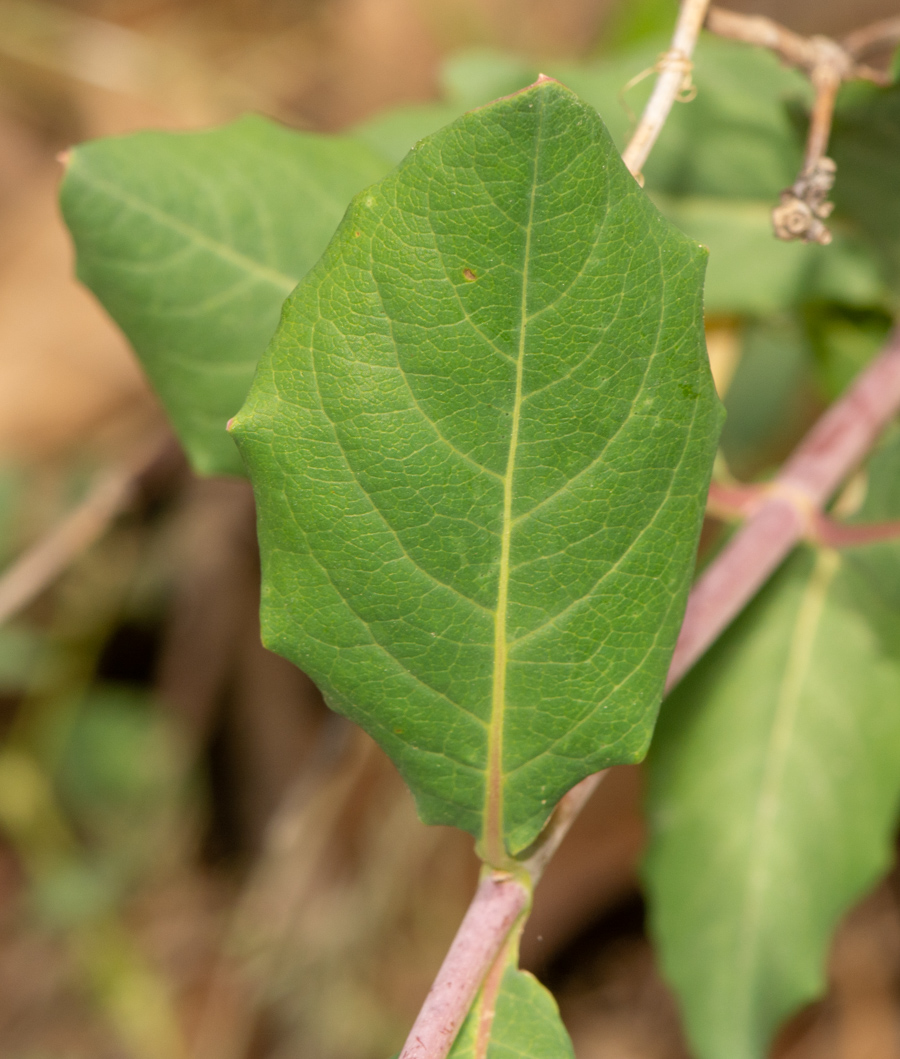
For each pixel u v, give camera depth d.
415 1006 0.36
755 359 0.34
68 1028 0.38
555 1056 0.16
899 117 0.19
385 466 0.15
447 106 0.23
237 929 0.36
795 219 0.18
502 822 0.16
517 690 0.16
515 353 0.15
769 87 0.21
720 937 0.21
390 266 0.15
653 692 0.16
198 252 0.19
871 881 0.21
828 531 0.20
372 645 0.16
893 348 0.20
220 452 0.19
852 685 0.21
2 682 0.39
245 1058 0.37
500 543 0.15
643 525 0.15
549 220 0.15
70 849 0.39
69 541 0.30
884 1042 0.35
